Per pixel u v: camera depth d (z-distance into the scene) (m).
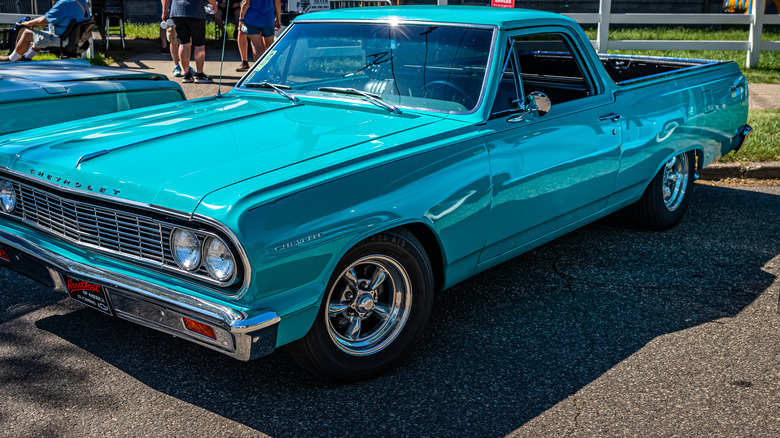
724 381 3.50
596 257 5.12
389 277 3.48
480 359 3.70
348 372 3.39
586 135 4.42
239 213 2.79
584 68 4.62
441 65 4.06
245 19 10.32
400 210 3.30
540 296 4.47
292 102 4.23
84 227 3.31
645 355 3.76
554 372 3.58
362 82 4.24
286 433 3.07
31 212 3.62
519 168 3.94
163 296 2.98
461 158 3.63
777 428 3.12
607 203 4.86
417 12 4.41
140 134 3.63
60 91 4.93
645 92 5.04
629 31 17.38
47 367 3.55
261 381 3.47
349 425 3.13
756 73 11.78
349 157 3.25
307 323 3.07
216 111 4.07
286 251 2.90
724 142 5.99
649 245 5.37
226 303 2.88
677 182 5.68
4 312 4.13
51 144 3.61
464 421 3.17
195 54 9.70
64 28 9.32
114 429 3.07
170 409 3.23
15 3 12.59
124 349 3.74
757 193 6.71
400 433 3.08
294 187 2.97
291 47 4.66
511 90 4.07
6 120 4.65
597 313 4.24
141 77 5.62
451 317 4.18
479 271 4.03
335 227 3.06
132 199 3.03
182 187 2.98
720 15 12.30
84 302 3.38
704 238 5.52
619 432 3.08
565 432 3.09
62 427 3.07
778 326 4.09
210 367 3.59
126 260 3.19
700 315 4.23
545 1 19.06
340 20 4.54
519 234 4.12
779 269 4.92
